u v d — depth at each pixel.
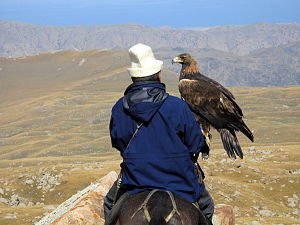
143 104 5.30
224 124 6.72
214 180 56.03
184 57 7.09
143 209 5.16
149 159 5.31
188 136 5.39
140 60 5.41
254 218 35.91
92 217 9.77
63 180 66.19
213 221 9.76
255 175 60.91
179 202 5.25
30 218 32.09
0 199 60.34
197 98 6.77
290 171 63.53
